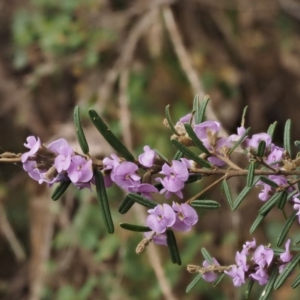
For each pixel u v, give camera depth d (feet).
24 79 3.35
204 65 3.18
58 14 3.29
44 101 3.35
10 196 3.22
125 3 3.45
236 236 2.68
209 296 2.66
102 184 1.23
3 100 3.39
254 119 3.25
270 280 1.30
